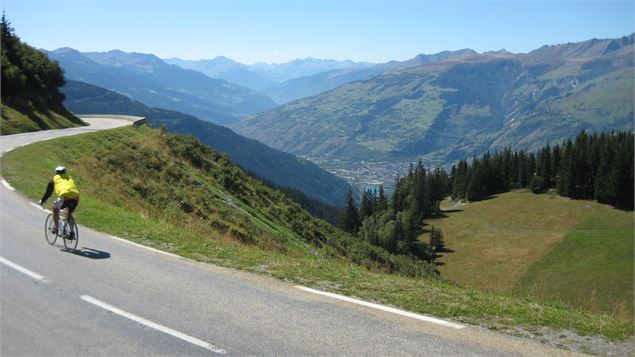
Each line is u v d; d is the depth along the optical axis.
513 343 7.31
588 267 96.19
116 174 32.50
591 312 9.73
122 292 9.66
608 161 138.50
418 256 121.00
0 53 71.31
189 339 7.40
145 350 7.02
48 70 84.25
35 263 11.77
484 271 107.94
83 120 88.31
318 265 12.49
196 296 9.46
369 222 135.50
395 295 9.77
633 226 119.75
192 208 30.77
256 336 7.52
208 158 52.50
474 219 147.50
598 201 139.25
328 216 182.88
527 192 161.12
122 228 16.56
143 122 71.94
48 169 27.91
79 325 7.94
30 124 60.47
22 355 6.85
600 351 7.08
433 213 160.75
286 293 9.75
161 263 12.09
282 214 47.69
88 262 12.01
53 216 13.44
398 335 7.58
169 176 37.88
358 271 12.30
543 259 106.56
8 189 22.19
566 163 149.25
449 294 10.02
